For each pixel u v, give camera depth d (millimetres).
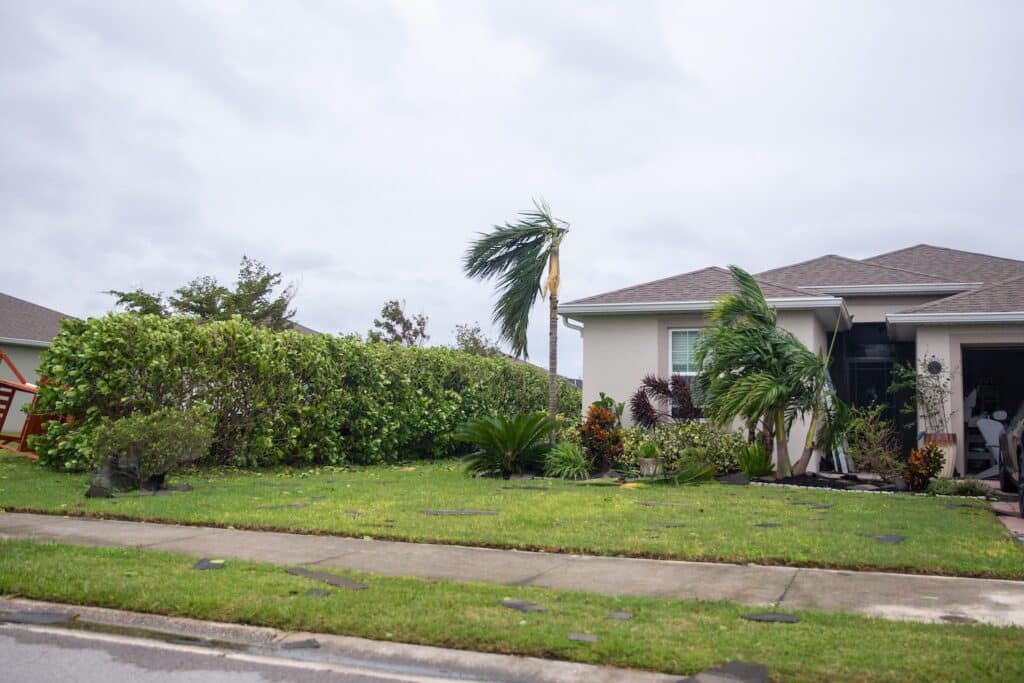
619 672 4465
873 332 19703
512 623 5125
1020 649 4602
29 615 5449
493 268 16922
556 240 16625
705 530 8367
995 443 15773
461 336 35312
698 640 4801
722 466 14711
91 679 4422
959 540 7887
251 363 14672
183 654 4848
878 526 8711
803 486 13469
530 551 7469
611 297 17891
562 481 13508
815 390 14102
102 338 12664
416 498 10688
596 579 6418
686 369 17359
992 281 18766
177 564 6562
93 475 10977
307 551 7309
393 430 18109
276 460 15617
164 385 13500
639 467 15164
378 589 5906
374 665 4660
